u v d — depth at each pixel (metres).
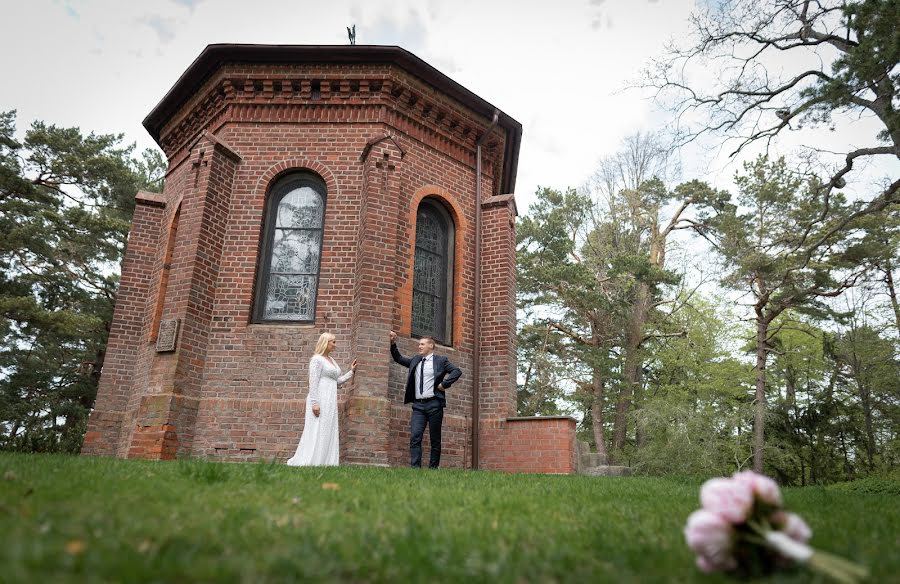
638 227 29.42
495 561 2.06
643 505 3.92
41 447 14.41
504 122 13.59
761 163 25.94
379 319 10.38
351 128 11.84
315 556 1.97
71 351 24.86
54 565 1.71
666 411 23.48
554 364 28.73
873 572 1.91
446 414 11.30
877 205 16.53
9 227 20.02
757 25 15.59
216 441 9.97
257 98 12.01
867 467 24.69
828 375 28.66
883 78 12.00
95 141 23.31
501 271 12.48
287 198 11.79
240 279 10.96
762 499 1.91
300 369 10.48
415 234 11.80
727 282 23.45
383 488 4.20
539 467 10.88
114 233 22.78
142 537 2.17
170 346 10.02
